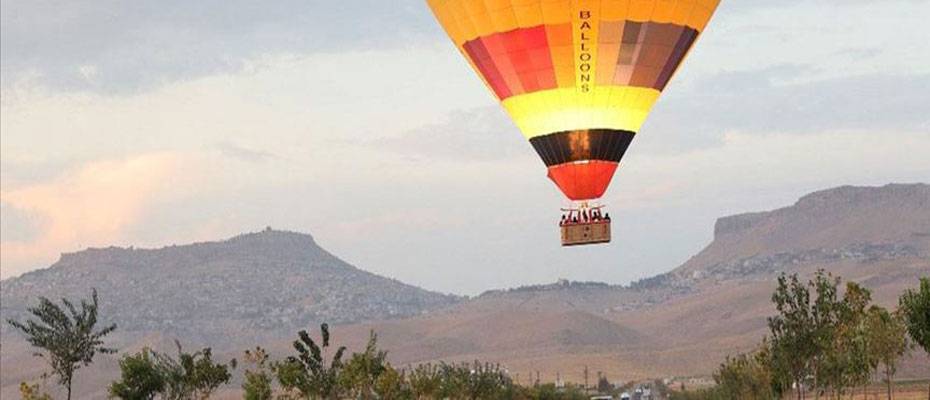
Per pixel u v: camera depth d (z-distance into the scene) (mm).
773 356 96062
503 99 63688
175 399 83000
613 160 62312
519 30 60000
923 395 158750
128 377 79188
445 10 63156
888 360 96438
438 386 121500
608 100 61125
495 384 138750
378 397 105312
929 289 60781
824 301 89750
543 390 190125
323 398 93062
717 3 62156
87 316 76750
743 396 123562
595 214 62156
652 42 60312
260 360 95000
